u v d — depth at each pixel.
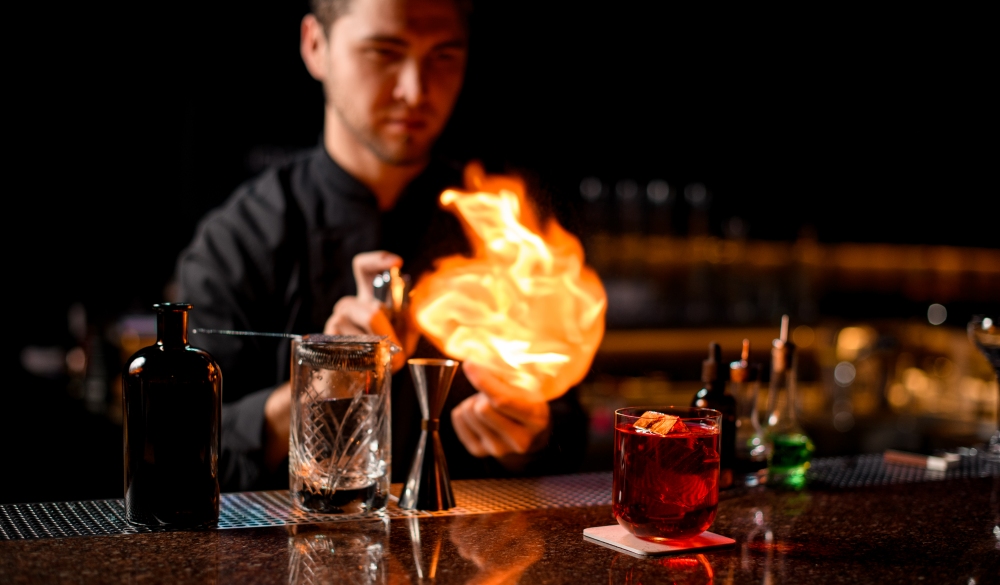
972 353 3.74
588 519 1.00
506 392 1.18
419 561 0.83
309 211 1.89
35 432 2.65
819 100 3.92
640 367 4.03
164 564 0.81
